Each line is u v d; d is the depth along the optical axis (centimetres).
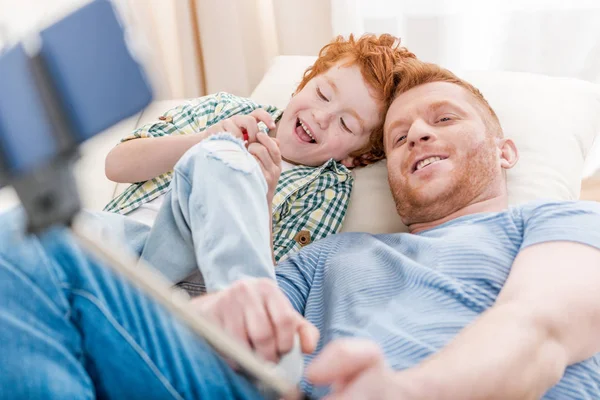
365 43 122
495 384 54
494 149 98
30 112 29
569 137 117
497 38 163
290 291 89
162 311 56
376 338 70
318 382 50
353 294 80
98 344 52
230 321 57
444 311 72
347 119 115
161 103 148
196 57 182
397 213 113
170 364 55
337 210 113
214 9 171
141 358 53
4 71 30
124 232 84
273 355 57
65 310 51
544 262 69
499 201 96
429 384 52
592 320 64
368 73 115
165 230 77
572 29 158
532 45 162
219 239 66
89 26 29
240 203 69
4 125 29
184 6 171
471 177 94
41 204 31
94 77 29
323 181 114
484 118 100
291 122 118
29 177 30
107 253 37
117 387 53
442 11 162
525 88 124
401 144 103
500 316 61
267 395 52
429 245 83
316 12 178
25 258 50
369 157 121
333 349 50
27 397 46
